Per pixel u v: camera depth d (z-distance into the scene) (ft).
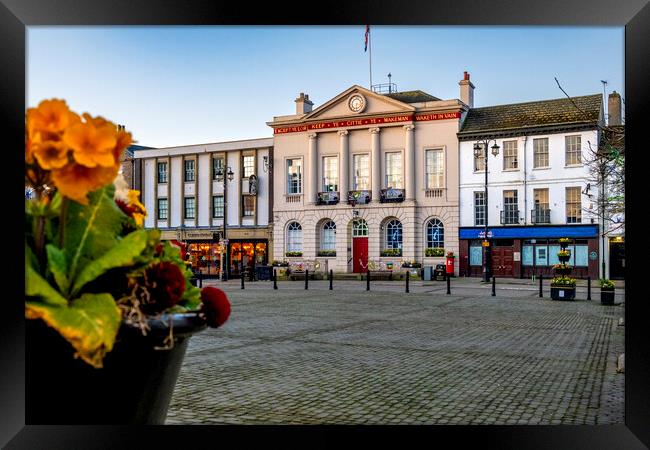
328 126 123.13
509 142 110.11
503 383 22.38
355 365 25.98
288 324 41.01
